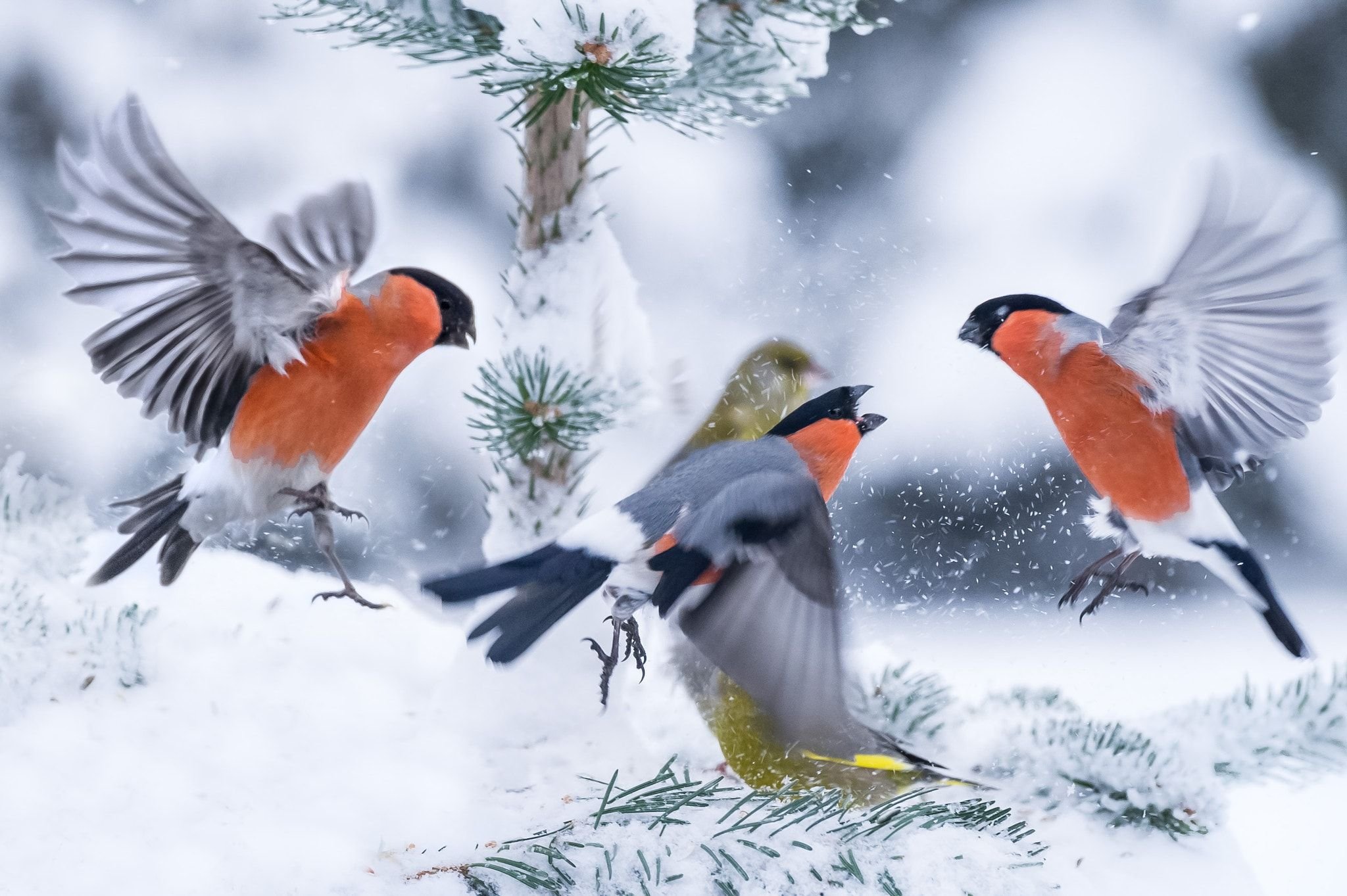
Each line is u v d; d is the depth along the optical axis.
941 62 15.23
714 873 5.49
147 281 6.62
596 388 7.73
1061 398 7.46
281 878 5.66
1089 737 7.04
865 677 7.74
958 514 12.06
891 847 5.75
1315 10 15.16
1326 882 7.43
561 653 7.79
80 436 11.60
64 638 7.62
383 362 7.30
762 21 7.79
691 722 7.53
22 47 13.65
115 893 5.54
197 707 7.39
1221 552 7.44
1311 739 6.97
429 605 9.33
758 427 8.77
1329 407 14.27
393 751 7.23
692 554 5.56
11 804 6.23
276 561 11.27
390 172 13.83
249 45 13.95
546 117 7.82
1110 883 6.38
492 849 5.84
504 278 8.08
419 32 7.45
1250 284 6.78
